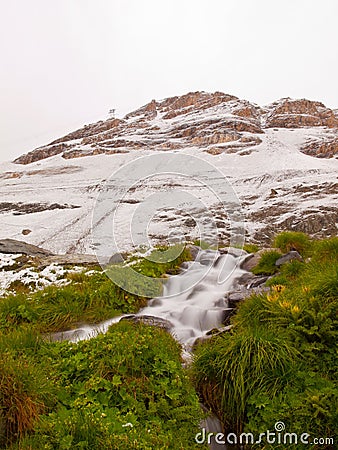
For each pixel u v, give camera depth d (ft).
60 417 12.85
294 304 19.48
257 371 15.69
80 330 24.21
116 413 13.58
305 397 14.49
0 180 229.86
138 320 24.52
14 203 163.02
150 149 247.09
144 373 15.62
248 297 24.08
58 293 27.94
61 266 37.45
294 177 171.63
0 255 42.86
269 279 28.22
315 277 21.98
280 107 345.51
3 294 30.86
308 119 319.27
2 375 13.14
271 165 197.67
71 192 178.70
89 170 223.71
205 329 24.76
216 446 15.14
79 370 15.65
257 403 14.89
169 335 20.98
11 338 18.84
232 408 15.66
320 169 184.44
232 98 386.73
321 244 29.89
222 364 16.46
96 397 14.35
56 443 11.82
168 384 15.38
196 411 14.99
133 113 395.55
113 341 17.03
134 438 12.25
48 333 23.47
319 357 16.52
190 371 17.24
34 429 12.32
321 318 17.53
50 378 15.03
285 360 15.90
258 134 272.92
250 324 19.98
